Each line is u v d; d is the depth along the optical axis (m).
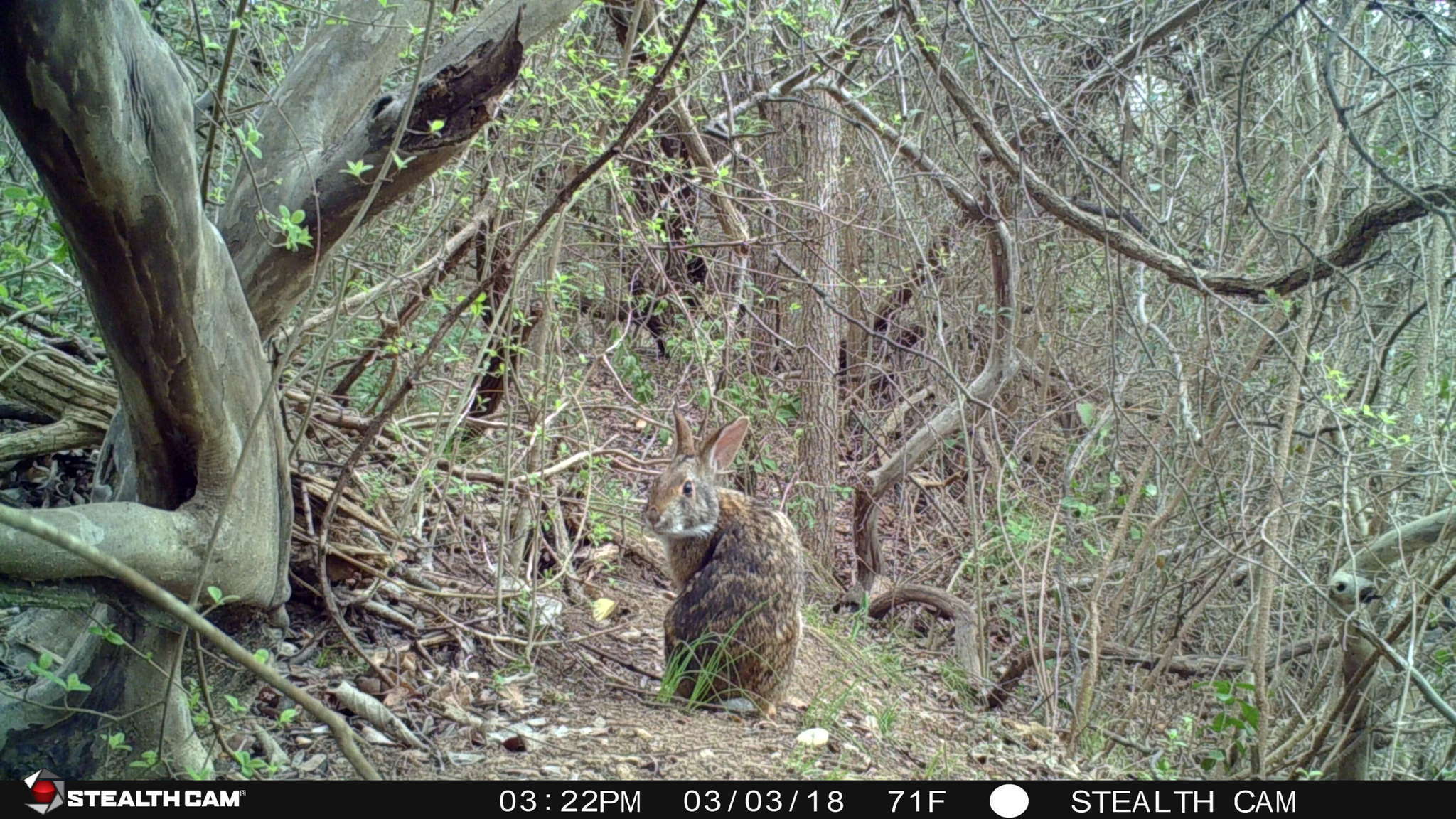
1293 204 7.48
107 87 2.43
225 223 3.79
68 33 2.31
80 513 2.90
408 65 5.61
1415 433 6.02
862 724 5.25
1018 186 6.39
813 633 6.80
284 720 3.06
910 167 8.48
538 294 6.61
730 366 7.93
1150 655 7.05
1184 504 7.17
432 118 3.60
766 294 8.91
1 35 2.28
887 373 8.45
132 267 2.73
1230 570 6.76
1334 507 6.34
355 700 4.10
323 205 3.73
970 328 8.50
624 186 6.52
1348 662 5.44
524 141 5.89
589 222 7.16
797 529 8.27
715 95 7.27
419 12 4.45
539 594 5.79
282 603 4.02
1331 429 6.17
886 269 9.38
